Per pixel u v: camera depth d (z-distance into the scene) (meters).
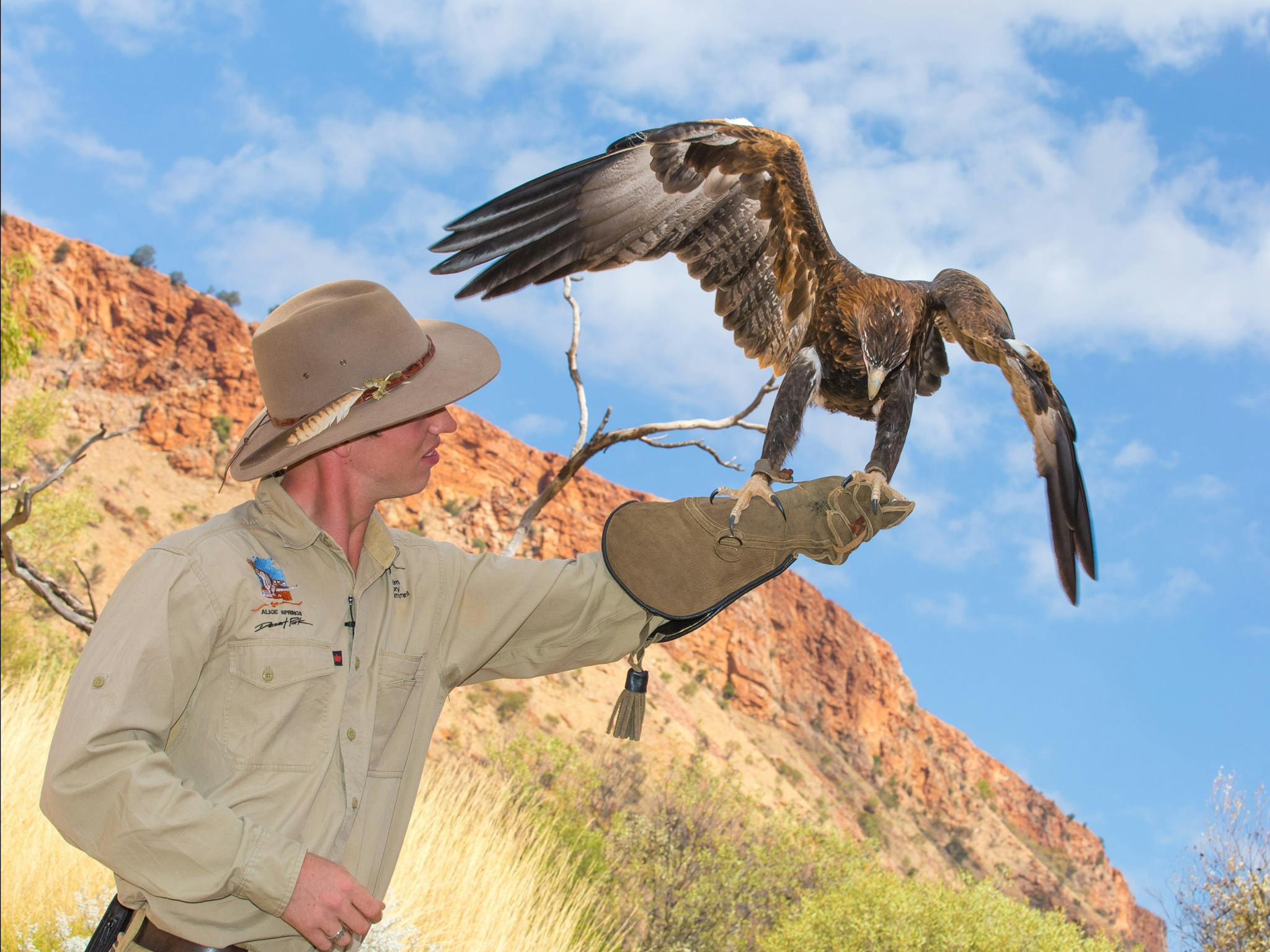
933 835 83.31
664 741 65.44
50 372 66.50
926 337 2.63
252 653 1.83
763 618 88.19
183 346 70.19
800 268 2.68
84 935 5.52
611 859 12.39
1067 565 2.36
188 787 1.68
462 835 7.94
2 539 6.90
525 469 81.19
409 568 2.08
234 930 1.78
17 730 7.95
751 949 12.98
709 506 2.24
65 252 70.62
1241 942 10.90
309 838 1.81
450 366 2.03
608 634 2.24
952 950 12.62
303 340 1.89
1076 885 87.88
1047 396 2.35
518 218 2.51
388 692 1.98
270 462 1.88
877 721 89.38
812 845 15.45
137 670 1.69
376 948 5.33
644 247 2.63
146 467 63.91
